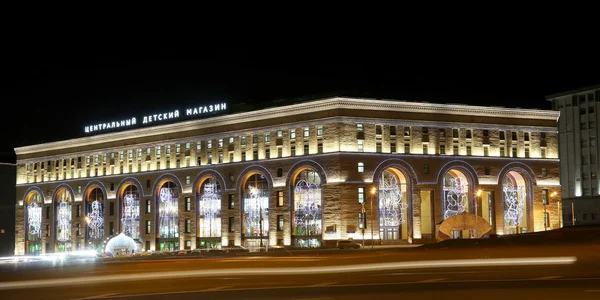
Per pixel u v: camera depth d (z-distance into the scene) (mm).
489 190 126500
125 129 151500
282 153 123312
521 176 130875
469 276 41281
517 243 74812
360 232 115625
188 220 136875
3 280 53062
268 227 124250
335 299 30656
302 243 119625
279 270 52562
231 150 130875
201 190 136000
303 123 120750
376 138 119062
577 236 74125
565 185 149750
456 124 125188
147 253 124875
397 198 119250
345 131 116750
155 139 143625
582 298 28891
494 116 128500
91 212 153500
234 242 128750
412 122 121625
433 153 122562
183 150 139125
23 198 168125
